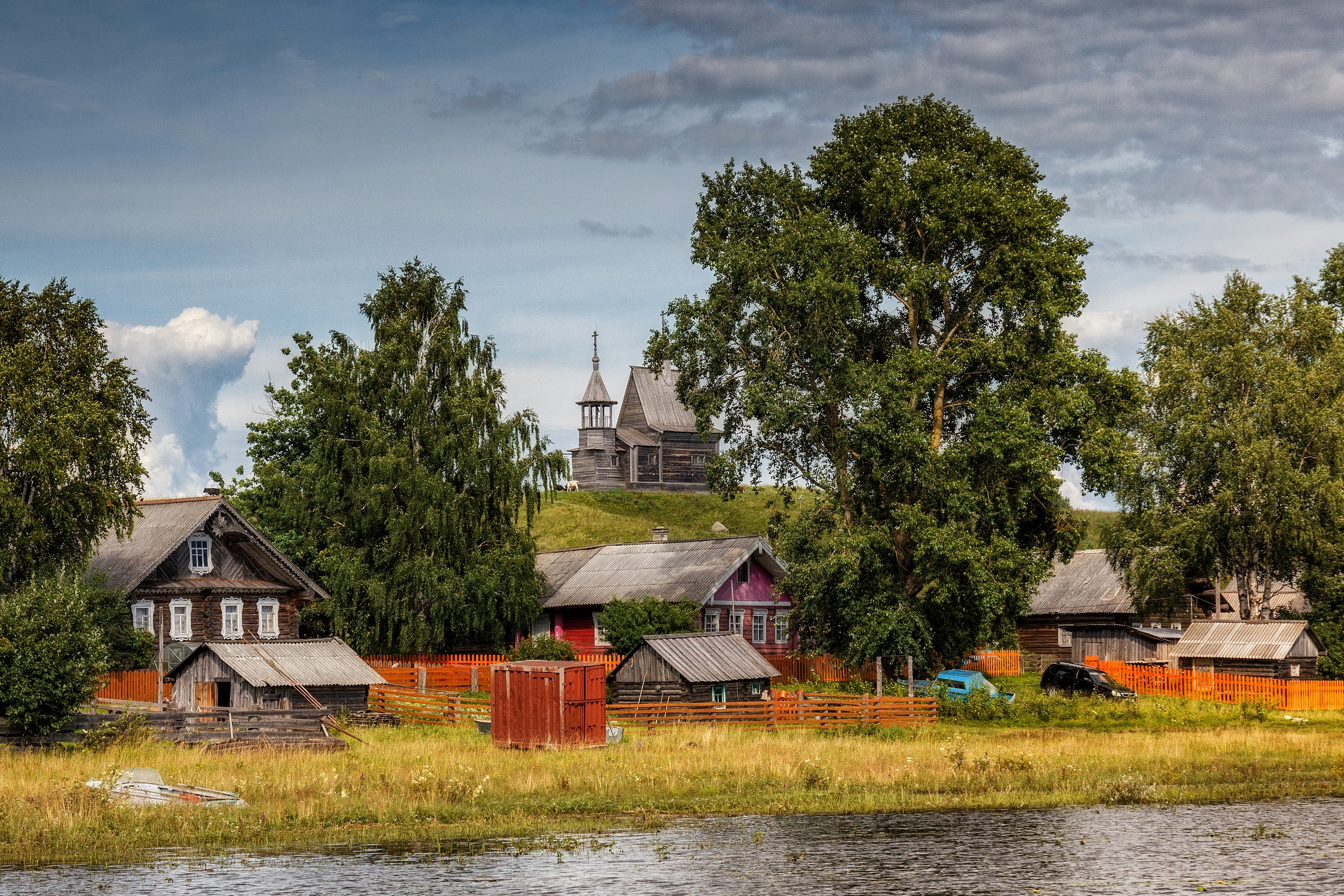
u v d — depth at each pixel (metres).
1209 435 115.94
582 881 38.31
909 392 90.75
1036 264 91.00
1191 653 104.94
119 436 93.19
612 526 198.25
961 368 92.69
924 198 93.56
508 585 112.62
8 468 89.31
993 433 87.88
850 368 91.56
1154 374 122.31
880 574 92.75
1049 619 127.50
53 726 64.81
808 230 92.00
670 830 46.16
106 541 106.06
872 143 97.88
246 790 51.16
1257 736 73.12
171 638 103.94
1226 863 40.53
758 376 94.44
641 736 73.12
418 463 112.62
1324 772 60.53
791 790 53.91
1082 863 40.62
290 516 115.81
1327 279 134.50
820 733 76.62
